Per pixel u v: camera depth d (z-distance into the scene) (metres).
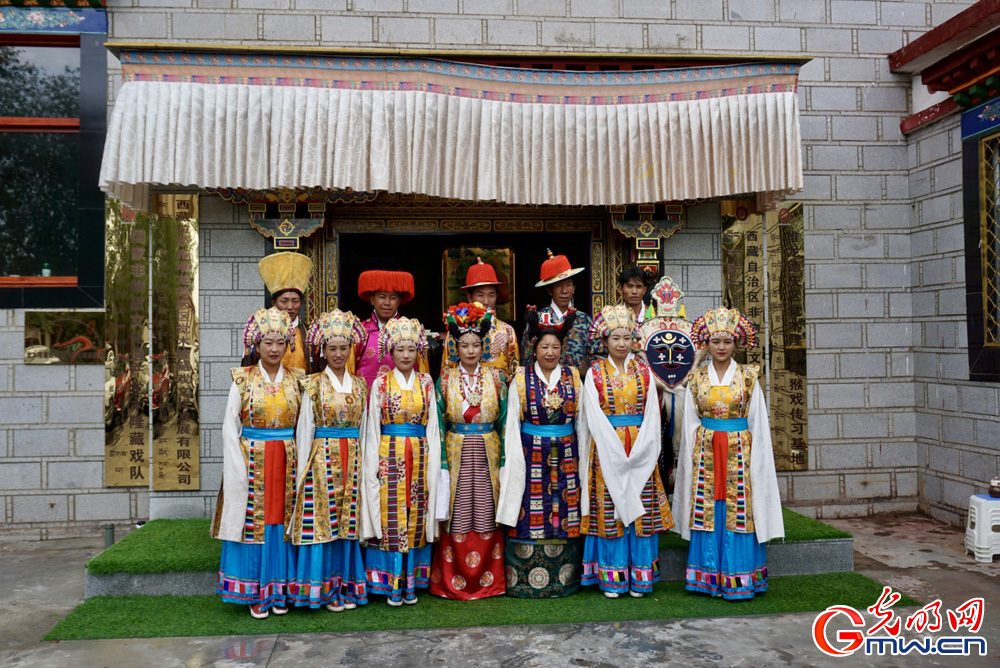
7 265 5.15
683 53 5.40
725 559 3.81
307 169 4.49
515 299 5.58
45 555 4.88
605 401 3.83
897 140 5.86
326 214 5.25
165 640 3.37
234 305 5.15
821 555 4.28
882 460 5.77
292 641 3.36
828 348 5.72
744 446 3.80
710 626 3.52
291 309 4.24
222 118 4.47
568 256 5.59
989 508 4.56
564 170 4.77
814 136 5.76
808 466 5.68
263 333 3.56
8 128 5.15
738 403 3.79
